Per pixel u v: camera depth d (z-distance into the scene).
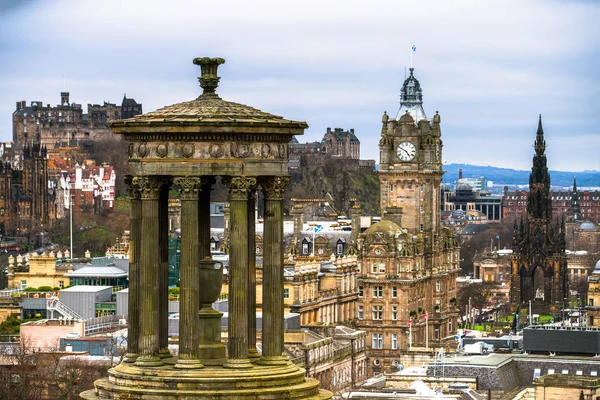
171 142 93.44
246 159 93.50
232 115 93.94
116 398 93.31
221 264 95.38
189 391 92.56
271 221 94.56
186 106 95.31
